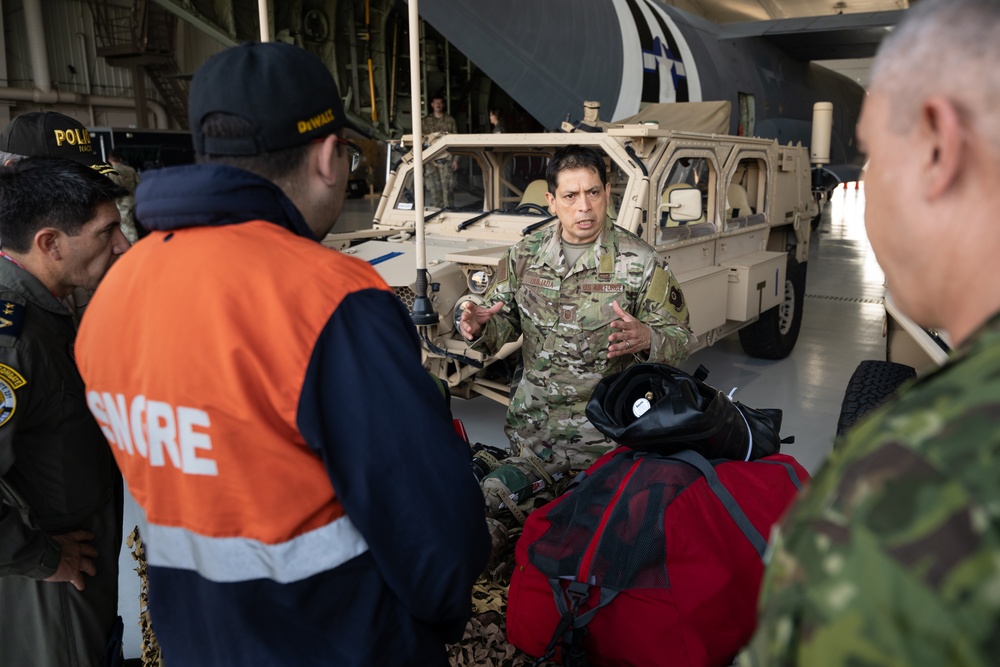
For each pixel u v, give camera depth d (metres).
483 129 15.35
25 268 1.41
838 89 15.59
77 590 1.49
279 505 0.87
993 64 0.46
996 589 0.38
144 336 0.90
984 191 0.48
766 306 4.66
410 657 0.97
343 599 0.92
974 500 0.39
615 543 1.63
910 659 0.39
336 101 0.99
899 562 0.40
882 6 22.55
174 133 13.09
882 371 2.83
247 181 0.91
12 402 1.29
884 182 0.54
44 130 2.02
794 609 0.44
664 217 3.75
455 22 8.33
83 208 1.39
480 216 4.11
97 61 17.67
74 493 1.46
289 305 0.86
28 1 16.09
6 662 1.45
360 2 13.11
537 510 1.83
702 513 1.65
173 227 0.93
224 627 0.91
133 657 2.17
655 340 2.03
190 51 18.53
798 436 3.90
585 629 1.64
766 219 4.92
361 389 0.86
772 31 11.47
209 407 0.86
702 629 1.57
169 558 0.94
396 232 4.11
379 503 0.87
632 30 8.66
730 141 4.33
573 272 2.19
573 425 2.25
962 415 0.42
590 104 3.93
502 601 2.06
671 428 1.75
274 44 0.95
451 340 3.25
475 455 2.40
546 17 8.23
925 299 0.55
